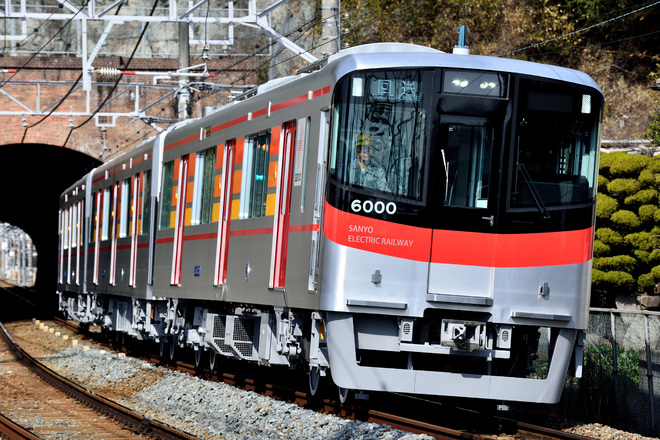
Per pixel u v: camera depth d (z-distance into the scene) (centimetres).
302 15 5900
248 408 2212
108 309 4181
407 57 1842
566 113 1864
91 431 2041
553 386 1872
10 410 2388
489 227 1823
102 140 5784
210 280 2547
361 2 5594
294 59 5912
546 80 1858
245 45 6228
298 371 2900
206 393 2503
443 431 1744
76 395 2625
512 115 1838
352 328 1814
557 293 1844
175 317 2956
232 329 2433
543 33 4959
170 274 2947
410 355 1842
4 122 5759
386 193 1808
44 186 9806
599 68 4975
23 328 5912
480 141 1838
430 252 1812
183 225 2862
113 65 5741
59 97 5766
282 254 2092
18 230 18150
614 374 2188
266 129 2225
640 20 4881
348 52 2052
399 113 1823
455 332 1794
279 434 1889
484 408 2159
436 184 1816
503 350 1858
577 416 2369
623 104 4778
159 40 6438
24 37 3444
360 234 1798
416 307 1806
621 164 2889
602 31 5047
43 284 12294
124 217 3719
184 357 3641
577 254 1858
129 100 5762
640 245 2839
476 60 1848
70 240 5284
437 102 1823
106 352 3838
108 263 3975
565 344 1872
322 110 1894
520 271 1828
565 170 1862
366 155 1816
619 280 2880
